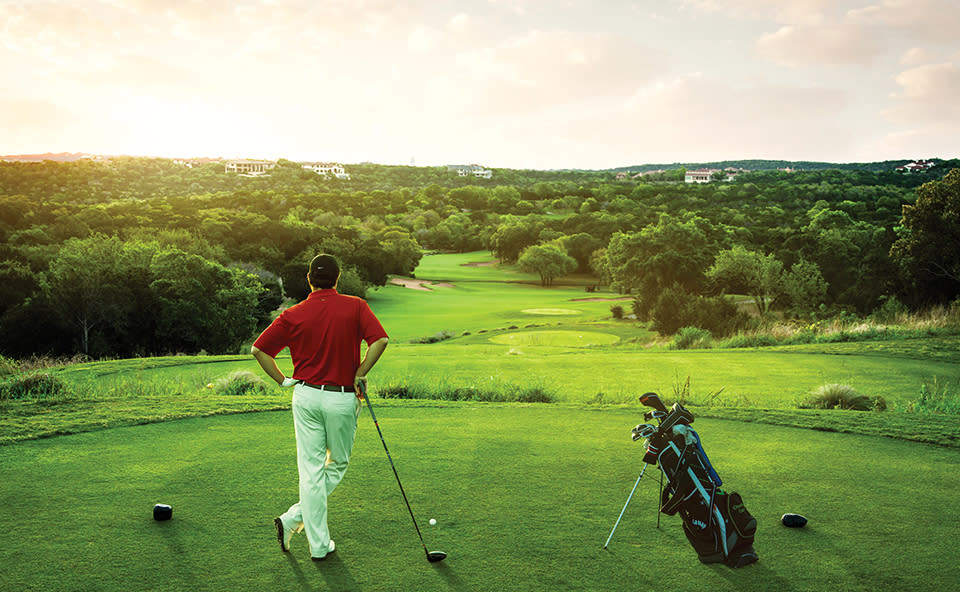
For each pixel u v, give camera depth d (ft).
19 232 240.12
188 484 17.67
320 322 13.41
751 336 77.92
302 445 13.41
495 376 49.62
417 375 51.11
